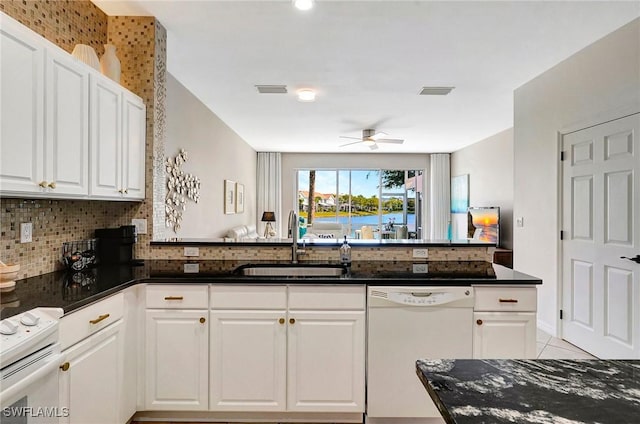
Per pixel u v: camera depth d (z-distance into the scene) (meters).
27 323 1.28
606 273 2.94
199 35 2.85
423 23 2.64
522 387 0.84
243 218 7.05
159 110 2.74
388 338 2.07
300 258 2.65
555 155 3.49
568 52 3.16
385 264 2.56
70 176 1.86
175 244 2.65
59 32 2.18
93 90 2.04
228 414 2.15
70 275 2.13
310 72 3.58
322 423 2.16
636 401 0.77
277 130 6.27
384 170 8.91
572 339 3.32
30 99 1.61
